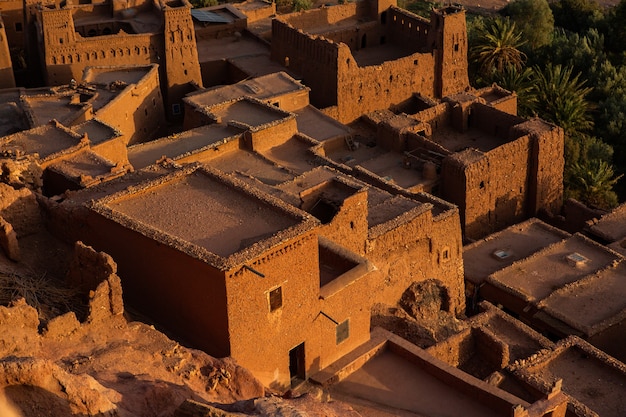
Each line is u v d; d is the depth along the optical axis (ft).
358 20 243.81
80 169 126.72
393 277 136.56
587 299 153.38
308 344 99.40
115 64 204.23
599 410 123.34
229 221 95.96
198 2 309.83
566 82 249.34
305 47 209.05
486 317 139.23
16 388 62.95
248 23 254.88
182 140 156.56
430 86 220.02
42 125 147.23
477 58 264.72
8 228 98.58
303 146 160.45
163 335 88.69
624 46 310.24
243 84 190.29
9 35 232.32
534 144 190.19
